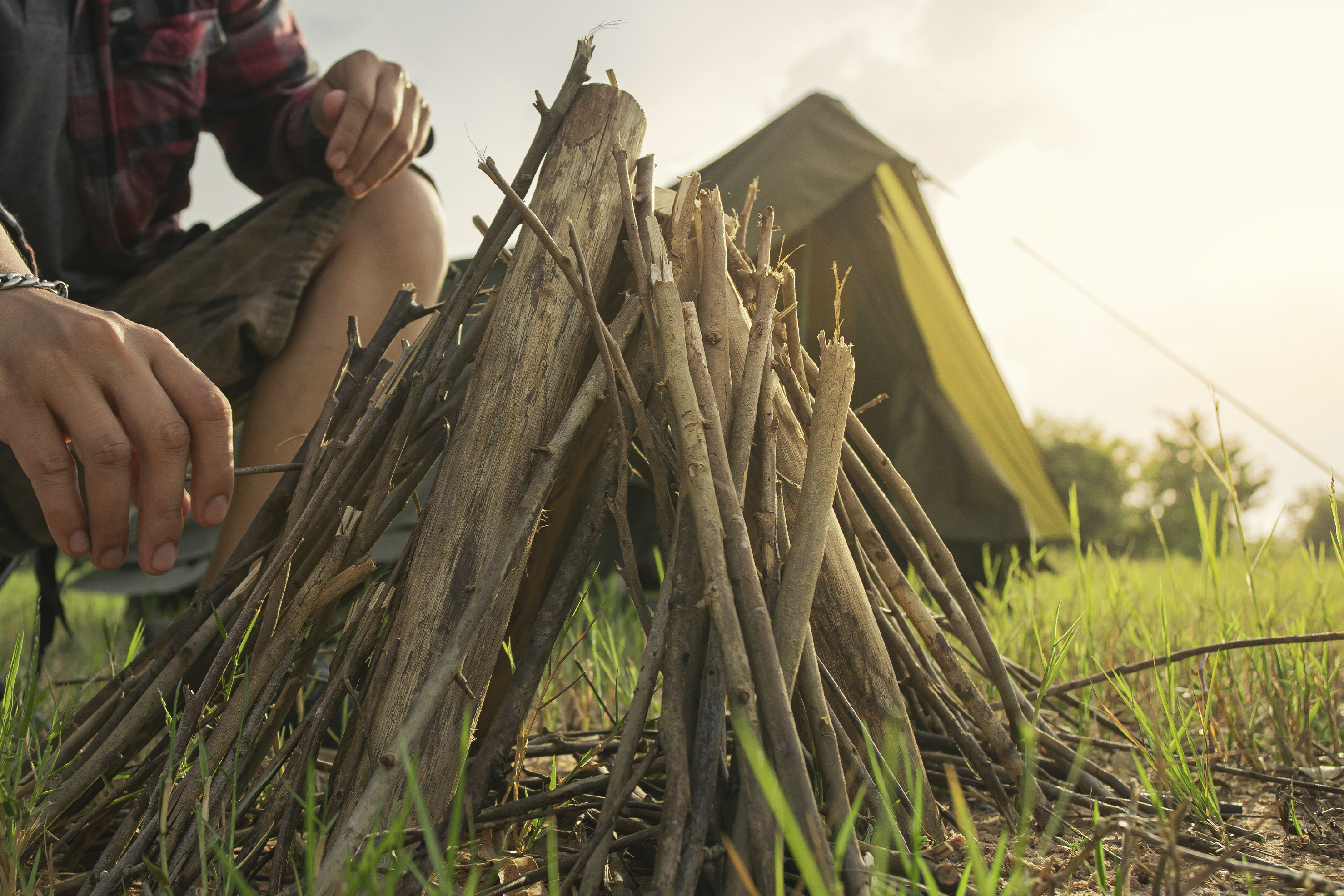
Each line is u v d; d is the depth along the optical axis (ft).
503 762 3.37
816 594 3.38
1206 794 3.67
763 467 3.29
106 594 13.15
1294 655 4.76
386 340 4.07
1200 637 6.00
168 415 3.11
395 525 10.59
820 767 2.85
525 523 3.04
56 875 3.23
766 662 2.56
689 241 3.86
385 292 6.01
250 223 6.13
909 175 15.48
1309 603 5.96
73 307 3.20
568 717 5.87
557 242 3.67
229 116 7.13
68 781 3.22
